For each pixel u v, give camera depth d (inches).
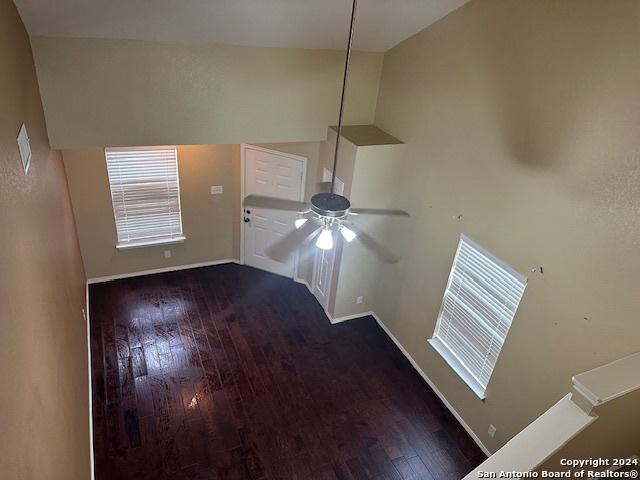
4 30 88.5
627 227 103.7
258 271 254.8
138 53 141.8
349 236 127.3
